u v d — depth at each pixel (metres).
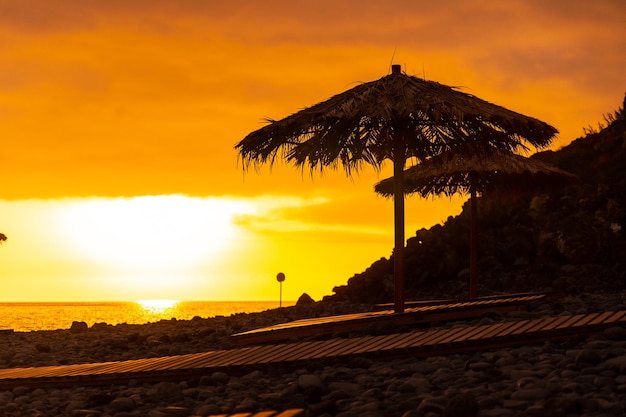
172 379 8.35
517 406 5.56
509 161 16.31
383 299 22.30
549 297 14.99
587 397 5.60
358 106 10.97
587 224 23.06
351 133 11.51
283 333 11.41
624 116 30.61
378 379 7.21
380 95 11.15
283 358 8.48
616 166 26.48
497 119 11.02
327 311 19.02
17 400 7.92
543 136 11.52
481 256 23.31
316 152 11.79
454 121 11.28
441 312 11.80
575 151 28.92
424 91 11.31
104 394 7.45
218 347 13.05
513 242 23.27
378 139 11.79
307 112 11.20
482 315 12.23
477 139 11.80
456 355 8.16
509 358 7.43
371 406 5.93
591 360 6.83
